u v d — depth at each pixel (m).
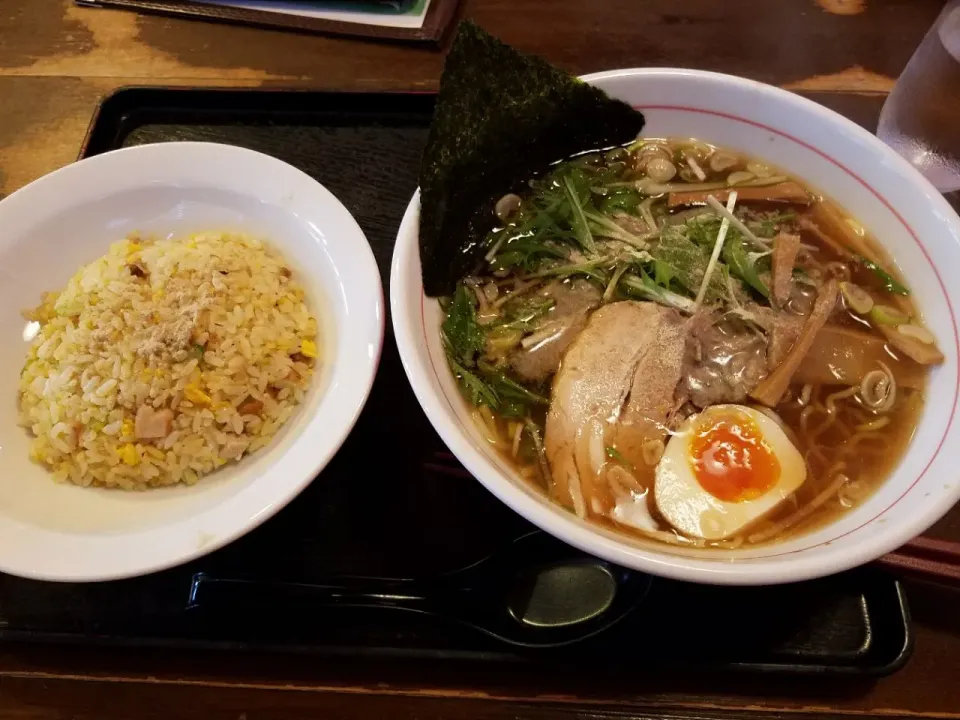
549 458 0.30
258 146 0.42
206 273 0.35
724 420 0.31
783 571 0.23
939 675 0.29
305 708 0.29
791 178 0.35
